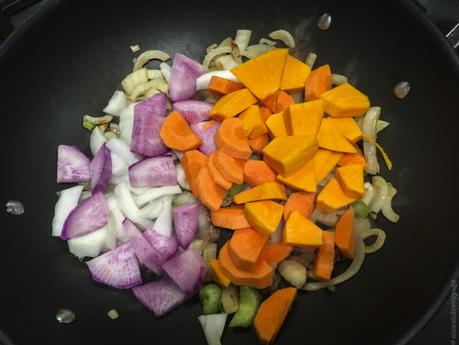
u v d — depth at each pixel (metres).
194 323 0.23
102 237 0.24
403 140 0.24
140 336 0.22
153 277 0.23
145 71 0.27
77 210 0.23
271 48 0.27
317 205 0.23
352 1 0.23
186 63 0.26
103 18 0.24
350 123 0.24
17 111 0.23
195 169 0.24
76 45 0.24
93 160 0.25
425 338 0.21
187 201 0.25
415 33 0.22
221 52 0.27
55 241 0.23
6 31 0.24
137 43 0.26
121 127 0.26
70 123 0.25
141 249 0.23
